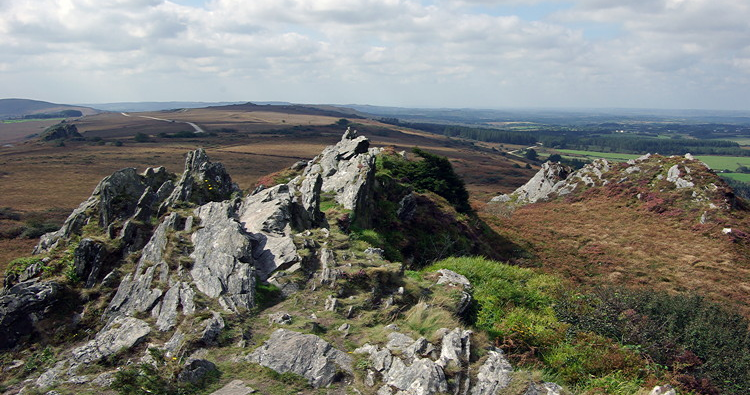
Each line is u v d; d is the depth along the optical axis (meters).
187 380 10.30
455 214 39.09
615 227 49.72
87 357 12.45
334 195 29.39
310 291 14.88
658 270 37.41
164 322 13.44
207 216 19.80
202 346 11.70
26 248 53.16
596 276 36.69
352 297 14.62
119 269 17.84
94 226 20.92
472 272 21.53
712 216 46.94
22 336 14.89
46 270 17.66
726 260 38.56
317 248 18.03
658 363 14.55
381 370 10.76
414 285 16.12
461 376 10.48
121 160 147.88
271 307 14.01
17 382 12.63
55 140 198.50
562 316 17.41
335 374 10.59
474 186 142.25
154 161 148.00
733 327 18.44
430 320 13.45
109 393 10.55
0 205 84.31
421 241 31.23
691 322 17.41
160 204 22.22
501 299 18.98
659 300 19.47
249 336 12.34
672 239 44.50
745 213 47.97
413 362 10.67
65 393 10.66
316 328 12.59
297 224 20.48
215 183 26.64
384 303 14.50
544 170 73.19
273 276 15.38
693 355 15.53
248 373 10.70
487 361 10.92
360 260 17.33
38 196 96.75
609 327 16.09
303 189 24.48
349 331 12.64
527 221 53.88
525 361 13.21
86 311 15.88
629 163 66.12
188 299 13.90
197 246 17.47
